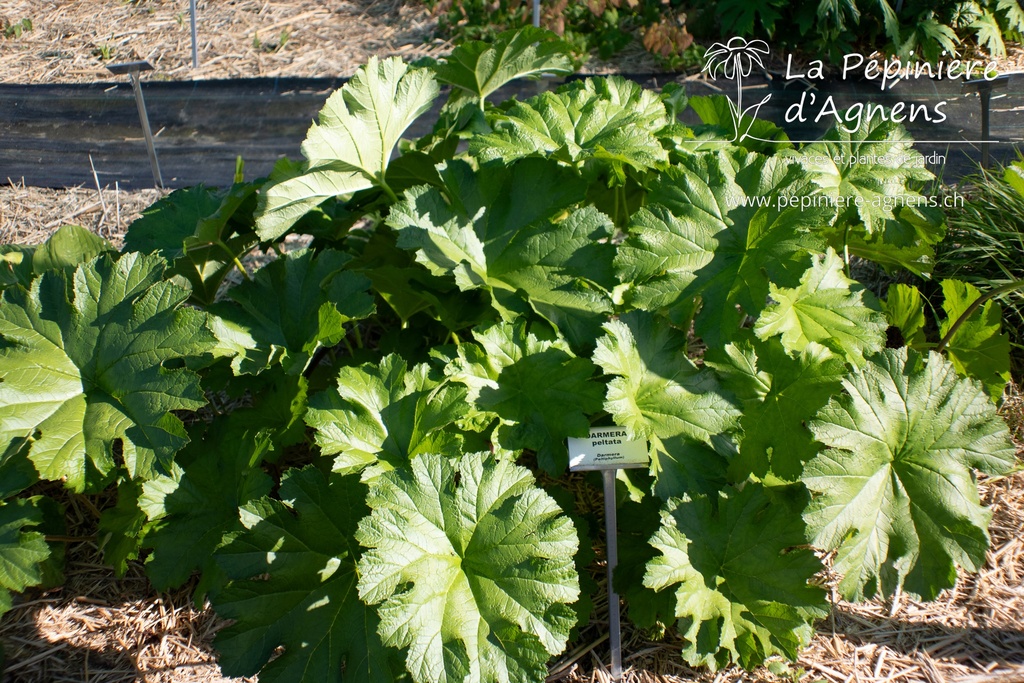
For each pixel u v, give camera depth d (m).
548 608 1.96
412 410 2.36
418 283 2.83
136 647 2.49
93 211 4.40
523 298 2.56
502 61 3.23
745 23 5.51
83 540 2.79
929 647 2.47
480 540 2.05
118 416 2.34
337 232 3.26
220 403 3.29
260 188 2.89
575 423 2.32
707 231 2.53
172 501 2.52
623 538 2.48
